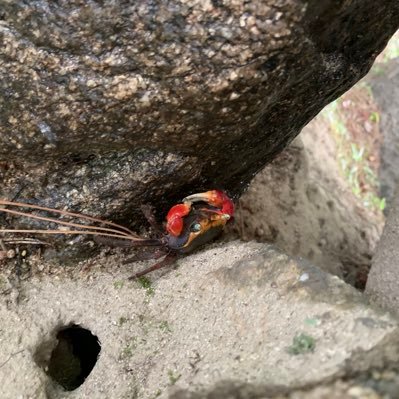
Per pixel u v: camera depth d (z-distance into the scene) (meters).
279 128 0.21
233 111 0.17
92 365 0.22
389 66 0.53
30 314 0.21
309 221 0.36
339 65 0.19
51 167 0.19
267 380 0.14
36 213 0.21
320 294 0.16
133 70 0.16
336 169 0.46
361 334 0.14
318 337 0.15
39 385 0.20
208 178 0.21
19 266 0.22
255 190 0.33
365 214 0.45
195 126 0.18
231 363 0.16
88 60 0.16
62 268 0.22
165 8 0.15
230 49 0.15
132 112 0.17
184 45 0.15
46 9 0.15
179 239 0.21
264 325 0.16
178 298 0.20
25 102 0.17
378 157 0.50
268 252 0.19
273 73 0.16
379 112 0.52
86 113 0.17
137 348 0.20
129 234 0.22
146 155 0.19
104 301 0.22
